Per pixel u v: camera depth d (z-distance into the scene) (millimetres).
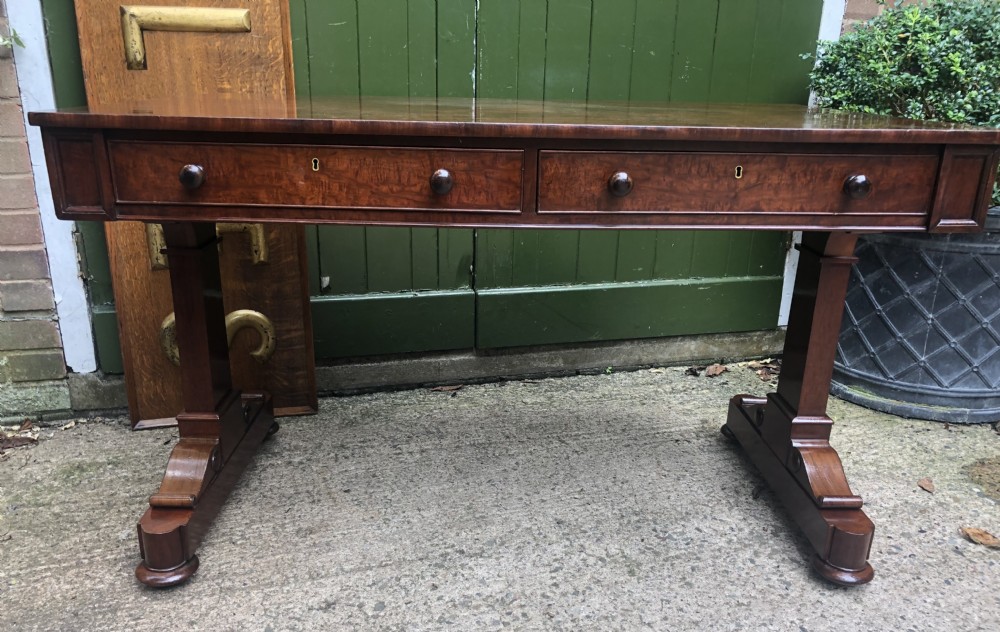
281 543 1469
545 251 2223
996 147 1203
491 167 1164
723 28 2168
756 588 1363
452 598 1318
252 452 1724
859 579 1341
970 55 1936
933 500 1659
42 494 1627
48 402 1944
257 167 1149
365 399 2168
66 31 1698
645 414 2098
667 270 2359
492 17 1989
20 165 1749
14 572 1367
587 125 1129
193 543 1370
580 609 1297
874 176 1219
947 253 1960
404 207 1176
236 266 1886
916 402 2092
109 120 1097
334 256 2061
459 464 1792
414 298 2150
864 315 2160
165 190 1157
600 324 2334
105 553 1430
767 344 2529
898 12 2102
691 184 1196
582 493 1673
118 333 1922
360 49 1924
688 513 1601
